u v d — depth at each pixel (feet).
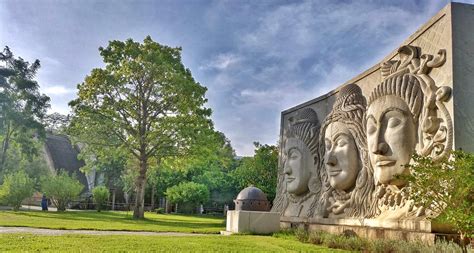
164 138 85.05
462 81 29.99
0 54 121.90
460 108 29.43
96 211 117.50
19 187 95.86
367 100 42.45
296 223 50.75
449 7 31.45
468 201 21.20
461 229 20.66
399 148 33.71
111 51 86.17
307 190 52.42
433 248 23.98
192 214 136.56
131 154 94.79
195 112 86.48
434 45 32.96
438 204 22.29
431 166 21.75
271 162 94.94
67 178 107.34
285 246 31.60
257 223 47.67
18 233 37.01
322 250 28.94
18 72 123.03
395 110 34.73
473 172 20.15
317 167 50.67
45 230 43.34
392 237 31.55
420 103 32.81
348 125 43.52
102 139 87.97
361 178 40.50
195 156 88.53
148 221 74.02
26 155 129.49
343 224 41.29
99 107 85.56
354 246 29.78
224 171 154.71
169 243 31.35
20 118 122.42
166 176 148.46
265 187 91.76
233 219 49.06
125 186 147.02
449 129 29.07
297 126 55.31
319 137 50.19
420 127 32.48
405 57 36.01
